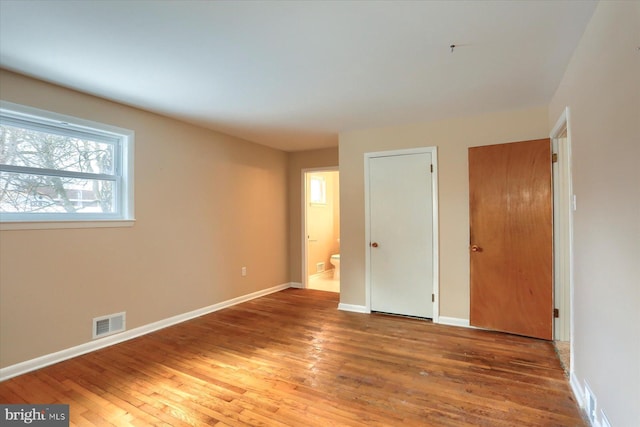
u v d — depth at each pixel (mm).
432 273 3736
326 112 3439
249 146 4766
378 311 4055
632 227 1305
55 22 1799
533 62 2324
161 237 3520
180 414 1960
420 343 3064
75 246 2812
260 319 3814
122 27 1859
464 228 3570
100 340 2969
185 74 2494
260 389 2240
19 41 1999
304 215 5508
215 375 2441
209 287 4094
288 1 1639
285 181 5520
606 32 1572
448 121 3660
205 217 4043
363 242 4137
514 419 1894
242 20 1803
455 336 3242
